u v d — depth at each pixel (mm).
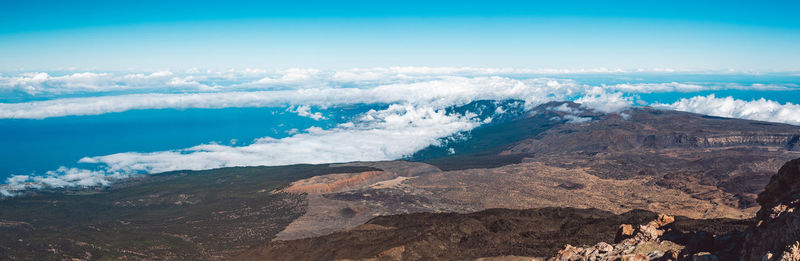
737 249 38500
